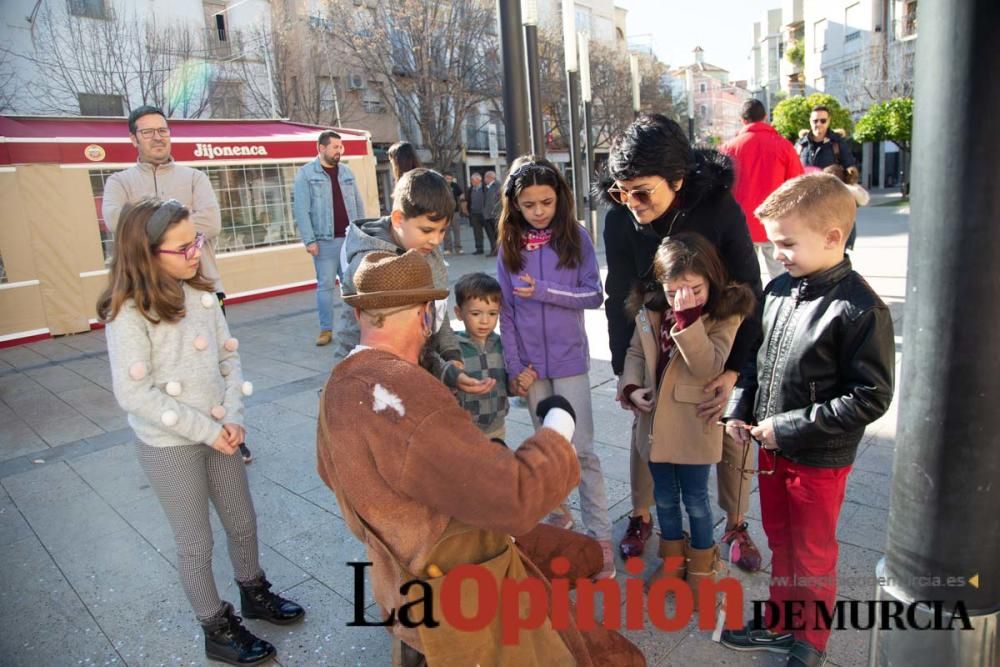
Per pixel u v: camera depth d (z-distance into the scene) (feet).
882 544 9.22
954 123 4.53
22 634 8.68
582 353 9.29
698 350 7.24
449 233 54.19
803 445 6.44
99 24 59.36
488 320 8.91
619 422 14.44
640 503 9.51
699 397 7.73
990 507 4.96
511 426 14.57
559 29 87.45
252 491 12.32
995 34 4.32
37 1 55.36
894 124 69.87
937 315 4.83
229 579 9.68
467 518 4.69
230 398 7.90
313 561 10.00
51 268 26.71
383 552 5.17
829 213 6.22
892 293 23.24
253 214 33.01
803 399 6.58
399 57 66.49
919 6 4.71
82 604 9.29
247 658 7.82
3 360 23.99
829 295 6.41
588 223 41.57
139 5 62.59
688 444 7.77
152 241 7.00
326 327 23.07
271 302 32.53
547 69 83.46
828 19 108.27
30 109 56.49
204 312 7.77
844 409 6.10
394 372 4.91
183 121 32.58
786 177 17.80
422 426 4.64
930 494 5.08
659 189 7.62
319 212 22.00
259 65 70.85
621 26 152.56
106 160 27.43
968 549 5.04
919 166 4.83
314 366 20.76
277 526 11.05
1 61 54.70
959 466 4.92
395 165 11.01
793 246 6.41
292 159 33.42
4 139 25.22
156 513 11.88
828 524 6.79
